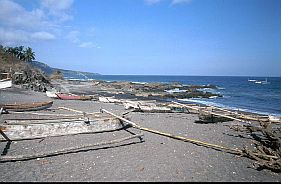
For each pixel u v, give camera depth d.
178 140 12.31
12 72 40.28
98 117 13.91
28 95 29.27
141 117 19.16
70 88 57.47
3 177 7.30
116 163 8.78
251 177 8.25
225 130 15.58
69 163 8.62
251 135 14.44
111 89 57.56
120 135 12.85
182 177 7.89
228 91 59.59
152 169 8.39
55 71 94.12
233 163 9.49
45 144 10.66
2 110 15.54
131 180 7.46
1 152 9.40
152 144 11.36
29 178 7.33
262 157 9.75
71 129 12.31
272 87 77.62
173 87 62.47
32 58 86.25
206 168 8.80
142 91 52.62
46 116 15.66
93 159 9.09
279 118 19.19
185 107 22.31
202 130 15.25
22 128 11.06
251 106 33.25
